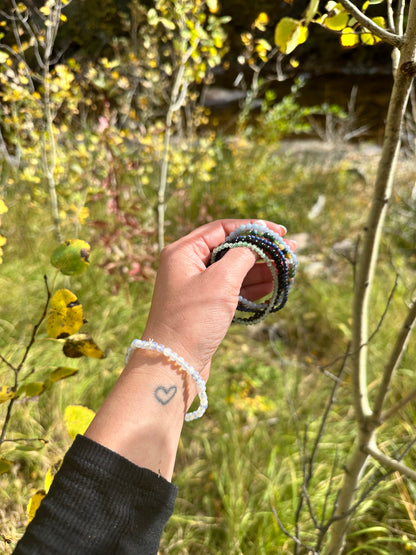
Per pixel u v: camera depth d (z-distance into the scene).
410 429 1.08
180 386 0.36
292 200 2.18
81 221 1.38
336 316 1.54
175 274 0.42
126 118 1.59
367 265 0.58
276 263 0.46
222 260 0.42
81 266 0.52
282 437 1.12
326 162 2.58
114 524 0.28
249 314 0.52
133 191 1.82
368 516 0.96
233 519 0.93
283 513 0.93
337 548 0.72
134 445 0.32
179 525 0.96
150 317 0.40
